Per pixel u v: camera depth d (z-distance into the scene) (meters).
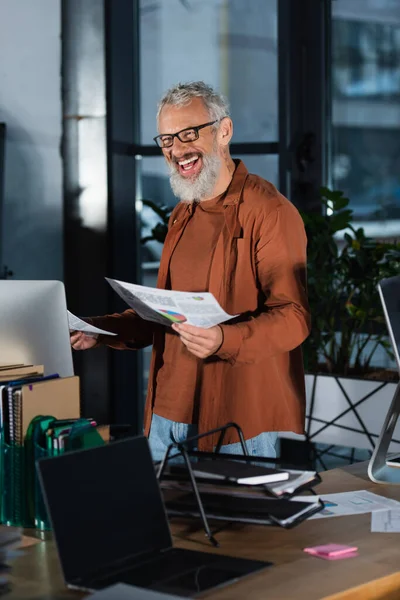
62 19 4.45
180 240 2.41
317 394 3.66
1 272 4.54
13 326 1.89
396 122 4.28
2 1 4.51
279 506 1.67
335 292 3.78
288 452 4.20
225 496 1.67
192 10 4.55
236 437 2.26
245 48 4.47
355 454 4.16
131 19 4.58
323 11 4.32
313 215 3.77
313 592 1.37
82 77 4.45
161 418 2.41
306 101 4.40
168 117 2.30
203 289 2.33
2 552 1.58
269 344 2.08
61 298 1.92
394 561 1.51
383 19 4.23
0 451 1.73
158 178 4.70
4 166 4.49
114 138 4.50
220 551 1.56
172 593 1.36
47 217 4.56
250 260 2.28
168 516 1.69
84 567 1.41
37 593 1.38
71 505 1.42
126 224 4.62
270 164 4.47
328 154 4.44
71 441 1.66
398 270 3.58
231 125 2.38
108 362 4.54
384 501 1.87
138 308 2.03
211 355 2.18
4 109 4.57
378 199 4.37
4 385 1.72
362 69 4.32
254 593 1.37
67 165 4.50
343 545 1.58
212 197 2.37
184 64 4.60
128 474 1.52
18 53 4.52
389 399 3.48
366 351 4.11
